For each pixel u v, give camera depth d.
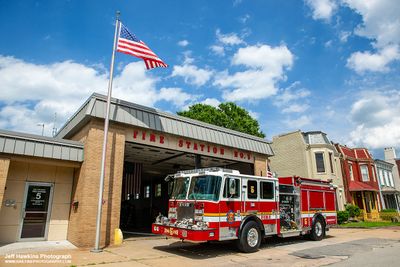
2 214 10.53
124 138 12.43
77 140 13.06
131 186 18.66
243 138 17.64
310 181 13.23
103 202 11.27
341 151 30.94
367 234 15.76
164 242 12.01
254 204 10.29
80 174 11.51
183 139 14.73
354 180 32.06
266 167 18.84
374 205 32.09
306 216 12.52
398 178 39.19
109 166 11.71
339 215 23.23
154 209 25.03
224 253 9.62
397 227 20.84
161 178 25.02
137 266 7.53
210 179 9.45
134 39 11.96
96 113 11.41
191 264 7.89
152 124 13.27
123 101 12.59
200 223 8.87
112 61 11.27
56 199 11.77
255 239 10.00
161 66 12.23
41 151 10.73
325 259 8.69
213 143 15.80
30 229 11.00
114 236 11.38
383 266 7.66
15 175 11.02
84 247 10.46
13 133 10.34
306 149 28.36
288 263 8.09
